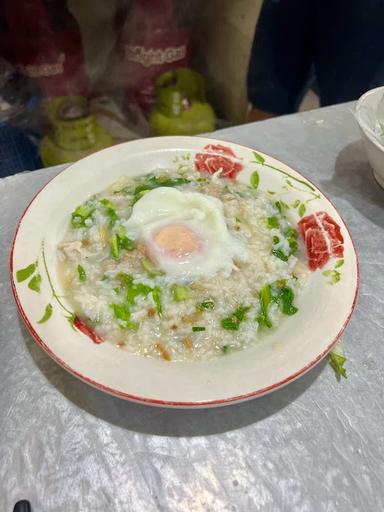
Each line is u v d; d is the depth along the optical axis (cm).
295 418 24
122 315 26
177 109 53
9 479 21
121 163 32
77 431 23
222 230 29
